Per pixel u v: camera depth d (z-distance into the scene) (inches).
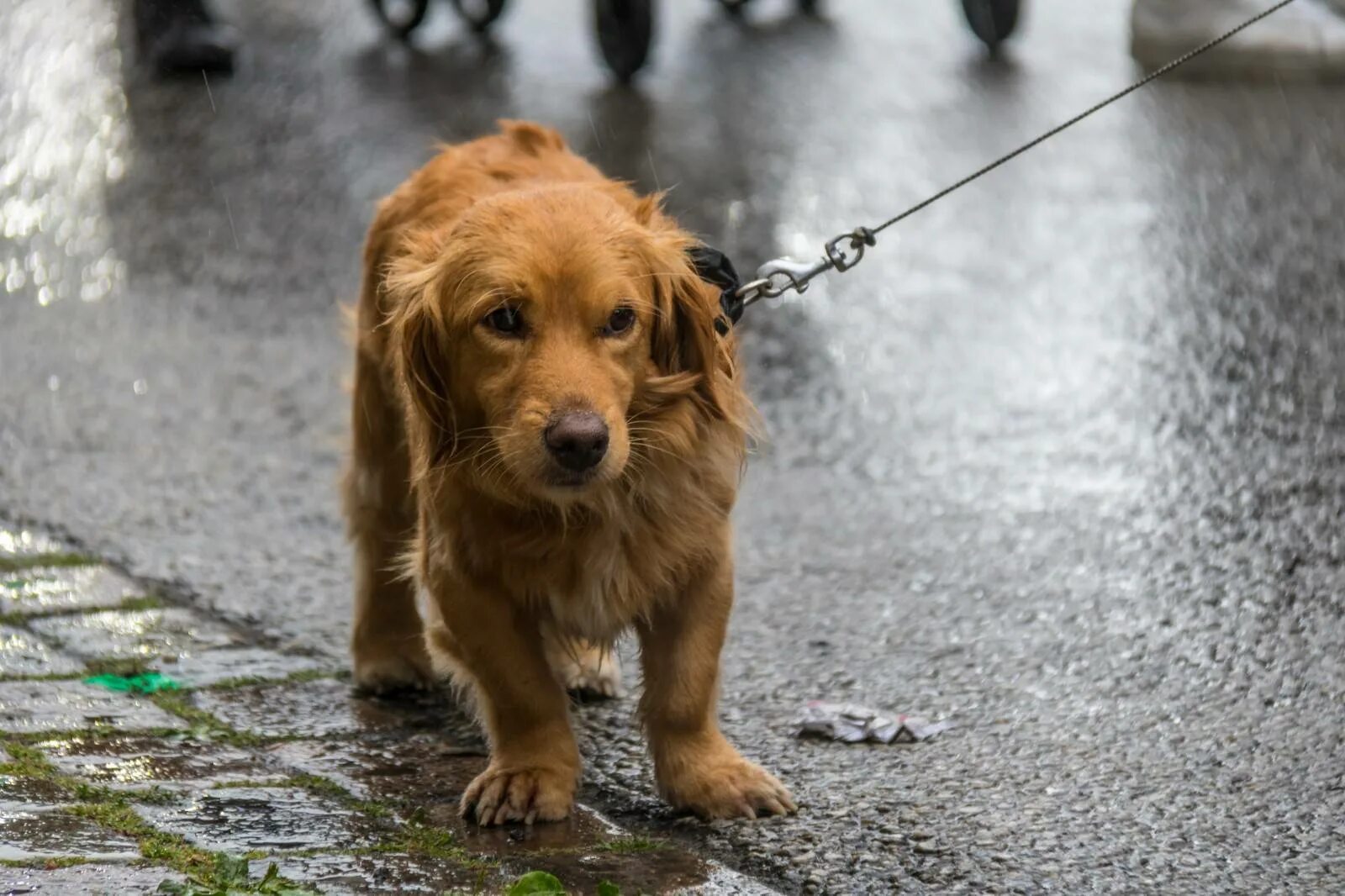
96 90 968.3
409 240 293.4
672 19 1157.7
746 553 416.2
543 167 328.2
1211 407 507.5
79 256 697.0
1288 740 300.2
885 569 402.0
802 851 263.0
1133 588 380.8
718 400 272.7
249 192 780.6
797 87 958.4
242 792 282.4
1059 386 534.6
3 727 308.5
